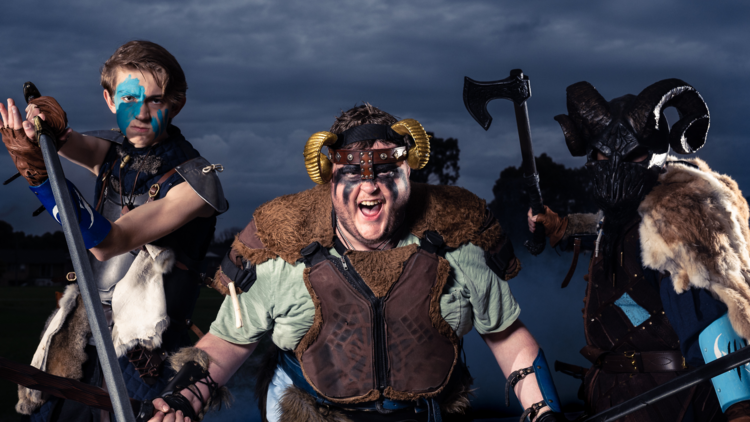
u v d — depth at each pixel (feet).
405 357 6.02
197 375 6.30
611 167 6.37
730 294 5.77
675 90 6.47
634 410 5.58
